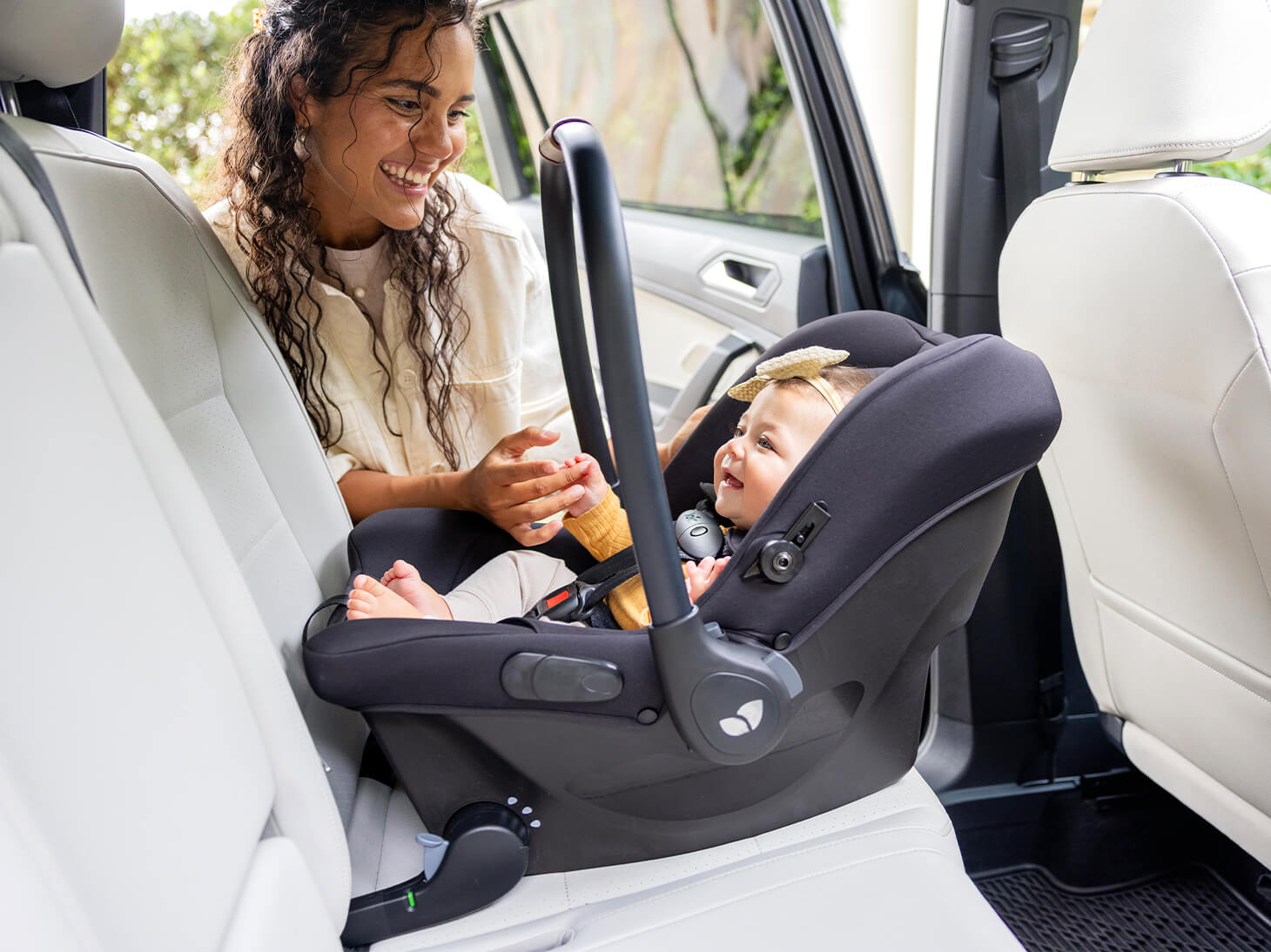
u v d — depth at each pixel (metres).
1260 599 0.87
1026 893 1.25
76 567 0.48
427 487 1.07
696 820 0.78
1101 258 0.91
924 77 1.77
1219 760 1.00
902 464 0.70
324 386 1.12
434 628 0.71
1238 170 1.60
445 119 0.93
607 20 1.93
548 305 1.32
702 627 0.66
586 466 0.98
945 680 1.32
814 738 0.78
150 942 0.48
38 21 0.63
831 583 0.71
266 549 0.84
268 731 0.66
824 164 1.57
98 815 0.46
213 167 1.11
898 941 0.70
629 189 2.09
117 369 0.59
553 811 0.76
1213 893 1.20
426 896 0.75
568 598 0.95
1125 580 1.07
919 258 1.87
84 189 0.70
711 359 1.74
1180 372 0.83
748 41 1.84
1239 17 0.82
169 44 1.59
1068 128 0.96
